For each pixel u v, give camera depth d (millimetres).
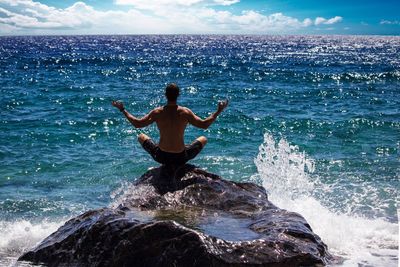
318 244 5316
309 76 35125
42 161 11492
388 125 16141
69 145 13172
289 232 5270
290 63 51156
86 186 9812
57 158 11789
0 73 36094
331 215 7793
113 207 6117
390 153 12484
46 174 10539
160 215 5637
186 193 6270
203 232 5117
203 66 46156
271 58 62188
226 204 6113
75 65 46656
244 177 10312
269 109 19750
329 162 11594
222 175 10453
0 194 9172
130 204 5969
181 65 47594
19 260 5543
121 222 5117
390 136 14531
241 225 5488
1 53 71938
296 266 4887
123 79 32844
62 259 5277
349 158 11977
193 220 5531
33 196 9117
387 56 70562
